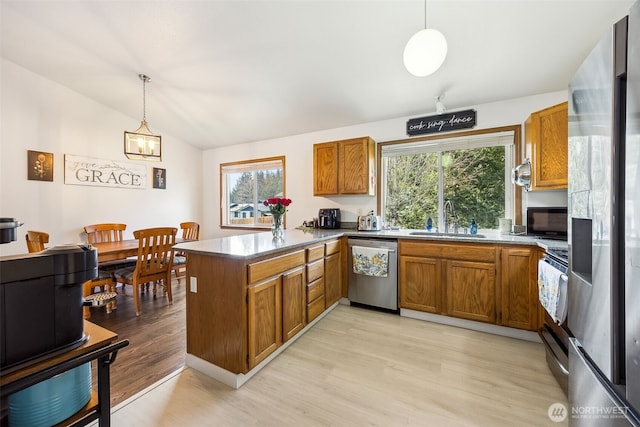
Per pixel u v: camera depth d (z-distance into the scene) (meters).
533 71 2.35
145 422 1.41
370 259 2.88
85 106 3.49
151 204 4.26
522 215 2.80
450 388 1.68
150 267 2.93
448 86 2.66
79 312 0.89
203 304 1.84
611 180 0.77
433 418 1.44
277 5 1.91
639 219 0.66
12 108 2.93
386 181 3.60
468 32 1.97
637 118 0.66
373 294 2.94
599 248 0.84
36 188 3.11
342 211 3.78
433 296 2.65
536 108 2.71
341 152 3.41
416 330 2.49
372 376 1.80
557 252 1.83
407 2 1.80
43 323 0.80
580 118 0.99
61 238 3.30
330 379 1.77
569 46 2.03
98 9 2.11
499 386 1.70
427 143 3.30
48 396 0.84
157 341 2.25
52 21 2.27
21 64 2.93
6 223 0.84
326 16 1.97
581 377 1.01
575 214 1.04
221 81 2.90
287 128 3.92
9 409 0.82
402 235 2.79
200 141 4.70
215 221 4.97
